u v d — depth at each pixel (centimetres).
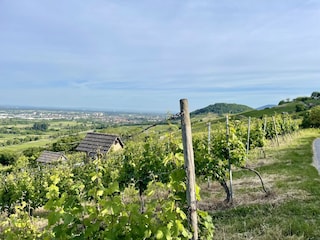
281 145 2497
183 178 414
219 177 1039
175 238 359
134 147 1366
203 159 1023
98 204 368
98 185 385
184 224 420
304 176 1266
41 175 1617
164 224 364
